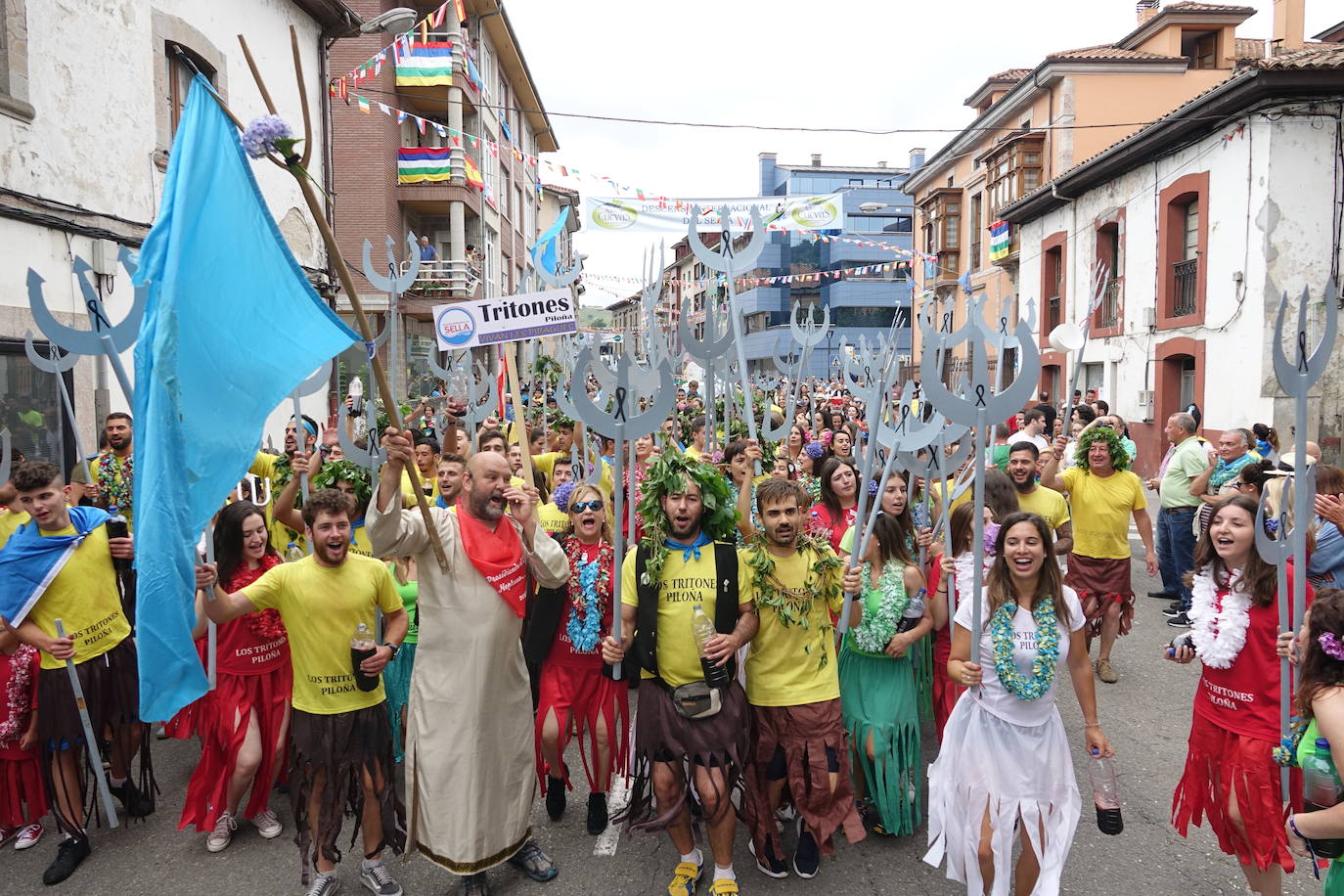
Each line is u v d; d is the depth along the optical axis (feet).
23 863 13.91
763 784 13.24
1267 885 11.26
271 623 14.33
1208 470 27.58
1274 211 45.39
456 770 12.24
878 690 14.26
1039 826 11.00
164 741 18.97
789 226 58.54
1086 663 11.63
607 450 26.45
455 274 71.26
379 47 68.39
